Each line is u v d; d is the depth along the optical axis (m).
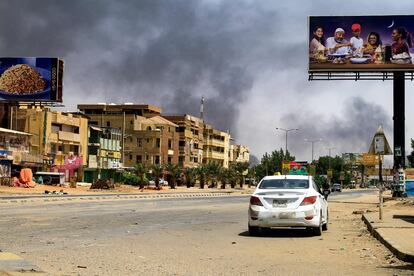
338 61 52.81
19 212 26.09
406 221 20.00
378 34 52.59
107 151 101.31
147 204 38.03
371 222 19.38
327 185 19.20
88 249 12.54
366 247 13.62
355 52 52.69
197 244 13.99
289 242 14.73
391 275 9.48
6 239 14.43
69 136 86.69
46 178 74.38
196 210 30.97
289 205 16.02
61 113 86.19
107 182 75.56
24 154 72.06
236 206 36.56
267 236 16.39
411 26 52.22
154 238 15.30
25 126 80.31
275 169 137.12
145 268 9.97
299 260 11.29
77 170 89.31
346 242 14.82
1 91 77.12
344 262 11.02
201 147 138.25
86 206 33.34
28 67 77.25
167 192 75.25
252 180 149.25
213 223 21.39
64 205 34.16
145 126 119.75
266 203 16.14
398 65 51.97
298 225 15.94
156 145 116.62
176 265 10.39
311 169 85.75
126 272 9.51
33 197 45.16
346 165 179.12
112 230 17.52
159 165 89.88
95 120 119.88
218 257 11.61
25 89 77.06
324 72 53.06
